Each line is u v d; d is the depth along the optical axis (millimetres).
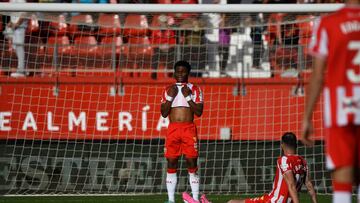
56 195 41969
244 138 44438
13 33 48844
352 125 17984
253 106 44812
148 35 49375
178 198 40000
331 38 18203
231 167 44125
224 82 45094
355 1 18531
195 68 47781
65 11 39156
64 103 44938
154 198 39906
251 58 47500
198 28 41844
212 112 44781
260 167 44156
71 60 48719
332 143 18031
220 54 48844
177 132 35219
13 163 44000
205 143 44375
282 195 30047
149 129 44656
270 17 41219
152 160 44312
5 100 44688
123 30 49500
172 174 35719
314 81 18016
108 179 43969
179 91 35312
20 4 39031
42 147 44375
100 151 44406
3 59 48594
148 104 45000
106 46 47094
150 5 38844
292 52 46719
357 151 18188
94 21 42656
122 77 45344
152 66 48125
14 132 44344
